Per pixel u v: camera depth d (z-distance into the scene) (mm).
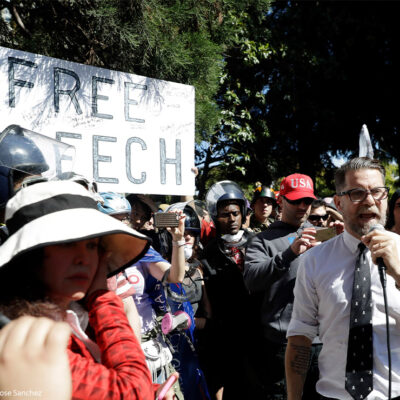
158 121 3588
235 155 9766
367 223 2225
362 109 11836
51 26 4570
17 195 1310
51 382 864
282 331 3285
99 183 3299
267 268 3229
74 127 3244
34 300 1150
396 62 11812
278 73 10750
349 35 11398
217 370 3939
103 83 3377
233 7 5367
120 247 1522
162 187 3564
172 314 3281
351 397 2137
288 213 3613
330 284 2262
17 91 3053
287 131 11219
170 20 4391
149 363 2768
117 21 4082
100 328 1296
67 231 1224
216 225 4160
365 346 2088
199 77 4703
